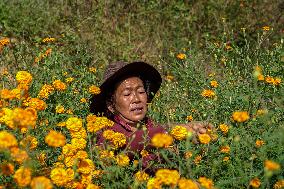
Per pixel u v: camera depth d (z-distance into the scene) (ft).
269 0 32.53
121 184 10.12
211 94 15.67
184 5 31.45
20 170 8.86
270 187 10.93
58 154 12.10
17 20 27.91
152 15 30.48
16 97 12.00
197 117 16.33
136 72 13.33
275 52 20.42
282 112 13.70
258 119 12.85
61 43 27.17
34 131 12.48
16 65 22.29
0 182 9.85
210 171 11.46
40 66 20.85
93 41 27.81
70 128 10.58
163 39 28.86
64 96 16.51
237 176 10.98
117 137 11.16
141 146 11.76
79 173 9.98
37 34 27.66
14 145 9.23
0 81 20.13
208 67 24.36
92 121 11.11
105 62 26.48
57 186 9.91
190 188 8.65
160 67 25.21
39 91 16.90
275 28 30.81
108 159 10.57
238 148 11.25
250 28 30.55
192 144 11.75
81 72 21.01
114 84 13.00
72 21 28.96
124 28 29.48
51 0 30.12
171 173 8.90
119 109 12.96
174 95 19.15
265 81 16.06
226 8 31.50
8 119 10.15
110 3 30.27
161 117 16.85
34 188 8.38
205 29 30.48
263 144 11.41
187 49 28.25
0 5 28.25
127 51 27.58
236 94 15.56
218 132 12.59
